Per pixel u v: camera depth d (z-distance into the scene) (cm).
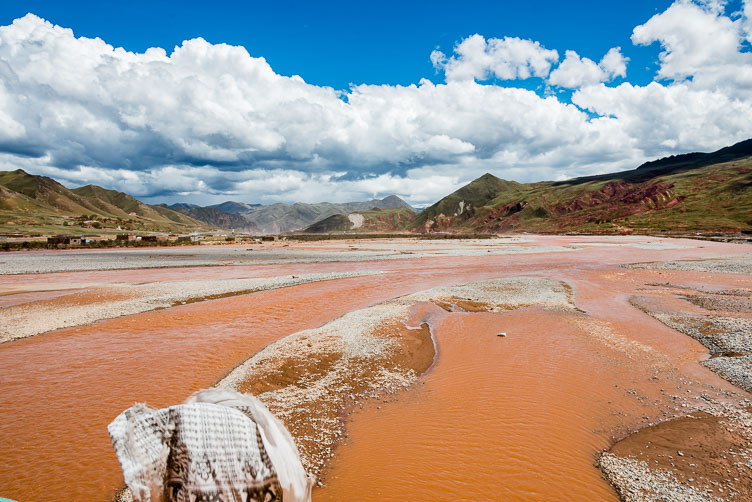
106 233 18038
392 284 4234
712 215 17412
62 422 1297
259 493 313
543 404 1422
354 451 1140
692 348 2033
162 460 288
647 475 1025
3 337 2273
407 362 1859
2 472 1031
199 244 14088
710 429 1249
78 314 2833
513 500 927
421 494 943
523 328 2409
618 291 3641
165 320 2675
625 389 1548
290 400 1469
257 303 3247
